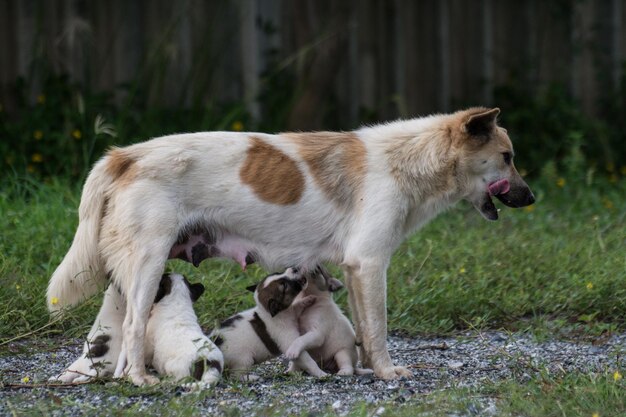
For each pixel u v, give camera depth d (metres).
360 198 9.92
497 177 10.23
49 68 18.45
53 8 18.67
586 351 10.77
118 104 19.00
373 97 20.47
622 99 21.30
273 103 19.56
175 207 9.52
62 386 9.04
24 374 9.70
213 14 19.44
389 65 20.55
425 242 14.12
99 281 9.72
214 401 8.60
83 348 10.43
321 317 9.75
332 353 9.83
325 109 19.91
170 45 18.27
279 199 9.82
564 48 21.42
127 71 19.17
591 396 8.61
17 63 18.52
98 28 18.92
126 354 9.23
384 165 9.99
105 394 8.74
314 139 10.13
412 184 10.02
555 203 17.17
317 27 19.73
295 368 9.70
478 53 21.12
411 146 10.10
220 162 9.75
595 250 14.00
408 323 11.89
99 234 9.59
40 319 11.18
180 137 9.83
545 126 20.39
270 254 9.95
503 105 20.88
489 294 12.50
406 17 20.58
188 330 9.20
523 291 12.68
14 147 17.38
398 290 12.39
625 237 14.66
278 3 19.80
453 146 10.09
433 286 12.48
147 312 9.26
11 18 18.44
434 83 20.89
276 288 9.57
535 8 21.33
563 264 13.38
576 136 18.44
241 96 19.69
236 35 19.59
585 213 16.58
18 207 14.45
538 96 20.97
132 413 8.09
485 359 10.49
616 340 11.27
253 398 8.69
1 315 11.03
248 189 9.75
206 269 12.71
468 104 21.05
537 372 9.77
